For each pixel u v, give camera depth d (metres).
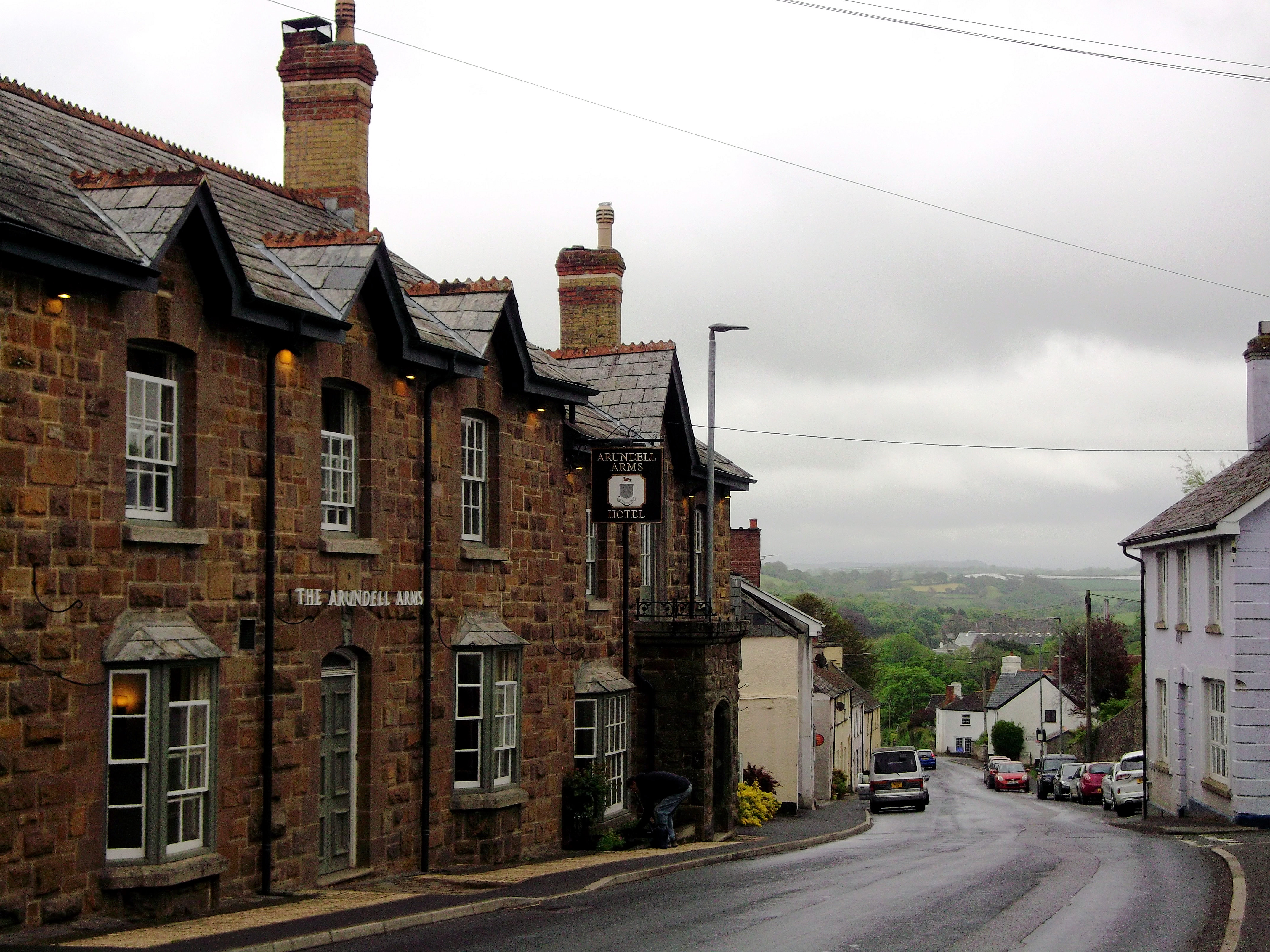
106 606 12.85
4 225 11.37
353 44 21.30
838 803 49.62
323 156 21.33
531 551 21.50
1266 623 28.03
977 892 16.22
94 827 12.61
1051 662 117.75
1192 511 32.28
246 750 14.71
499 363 20.61
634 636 26.14
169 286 13.80
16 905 11.70
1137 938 12.52
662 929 13.02
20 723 11.81
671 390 27.98
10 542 11.78
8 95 15.49
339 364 16.62
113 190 13.88
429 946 11.89
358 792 17.09
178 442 14.15
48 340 12.27
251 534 14.96
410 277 21.75
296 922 12.90
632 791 25.52
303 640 15.73
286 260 17.02
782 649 42.03
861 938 12.47
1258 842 23.61
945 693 148.12
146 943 11.38
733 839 27.56
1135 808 37.22
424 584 18.33
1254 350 34.75
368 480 17.20
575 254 29.92
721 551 31.94
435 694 18.67
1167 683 33.78
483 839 19.36
